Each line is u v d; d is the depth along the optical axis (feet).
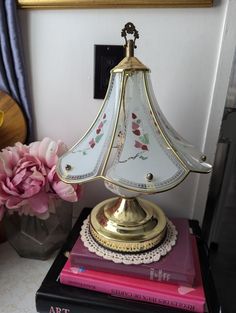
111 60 1.90
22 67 1.97
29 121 2.12
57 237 1.99
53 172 1.65
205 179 2.02
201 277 1.55
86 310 1.44
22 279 1.80
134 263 1.46
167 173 1.26
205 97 1.87
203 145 1.97
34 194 1.60
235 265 1.54
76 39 1.91
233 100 1.70
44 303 1.48
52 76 2.03
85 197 2.31
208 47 1.77
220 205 1.75
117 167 1.26
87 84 2.01
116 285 1.45
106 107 1.46
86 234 1.67
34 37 1.96
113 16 1.81
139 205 1.70
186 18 1.73
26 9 1.88
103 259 1.49
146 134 1.34
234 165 1.56
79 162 1.41
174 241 1.64
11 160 1.69
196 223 2.06
